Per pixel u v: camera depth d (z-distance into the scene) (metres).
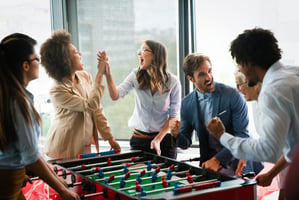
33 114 1.78
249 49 1.73
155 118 2.88
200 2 3.90
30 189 3.45
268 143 1.66
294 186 0.65
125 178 2.06
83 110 2.61
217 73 3.93
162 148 2.91
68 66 2.60
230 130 2.42
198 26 3.94
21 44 1.78
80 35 4.41
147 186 1.92
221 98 2.34
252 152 1.74
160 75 2.80
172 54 4.10
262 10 3.67
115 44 4.32
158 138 2.83
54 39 2.59
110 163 2.39
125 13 4.23
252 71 1.79
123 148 4.27
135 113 2.96
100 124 2.87
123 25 4.26
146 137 2.91
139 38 4.22
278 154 1.67
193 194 1.63
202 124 2.46
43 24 4.30
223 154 2.24
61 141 2.66
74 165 2.38
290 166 0.67
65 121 2.67
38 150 1.81
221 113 2.30
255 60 1.74
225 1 3.81
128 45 4.27
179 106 2.94
